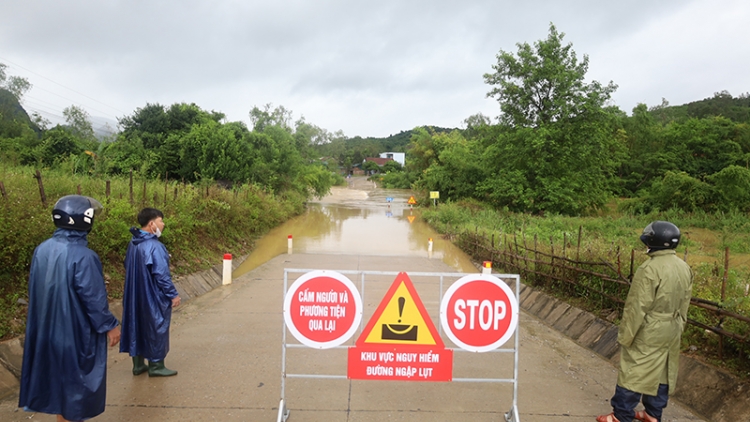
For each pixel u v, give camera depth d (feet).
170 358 15.84
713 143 129.90
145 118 103.35
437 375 11.05
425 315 11.04
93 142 96.73
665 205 91.20
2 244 16.58
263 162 90.48
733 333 12.75
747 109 183.01
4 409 11.43
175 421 11.16
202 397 12.59
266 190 81.41
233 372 14.56
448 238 61.62
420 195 126.31
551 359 16.75
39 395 8.87
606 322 18.72
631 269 18.29
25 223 17.93
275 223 68.85
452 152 111.96
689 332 14.85
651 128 137.49
